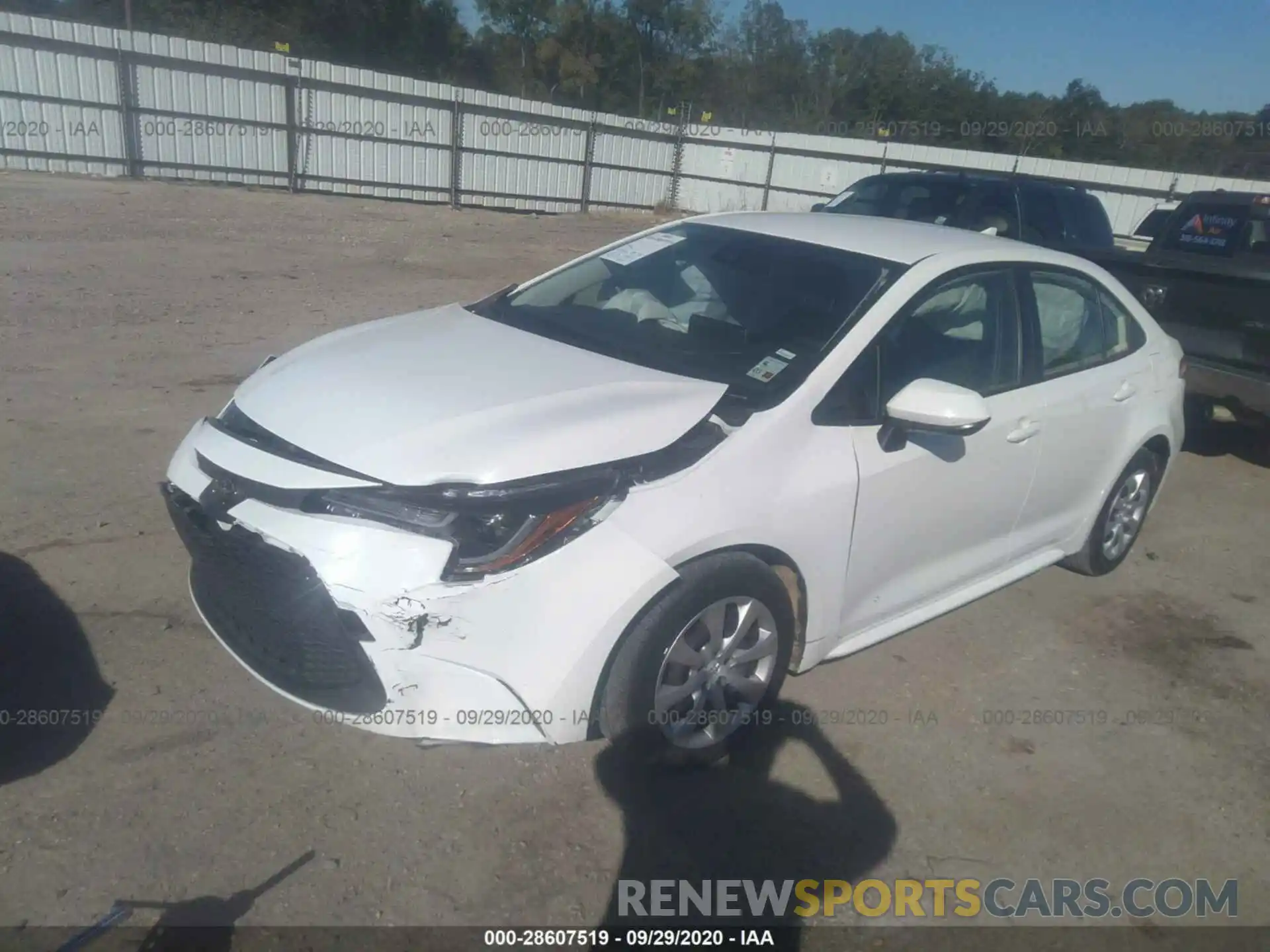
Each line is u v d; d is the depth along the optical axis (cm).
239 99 2030
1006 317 431
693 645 325
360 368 354
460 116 2289
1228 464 761
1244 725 408
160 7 3269
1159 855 330
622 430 317
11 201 1513
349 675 299
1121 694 422
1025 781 360
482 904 284
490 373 348
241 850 293
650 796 331
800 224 452
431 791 324
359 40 3684
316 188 2172
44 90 1844
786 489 336
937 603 427
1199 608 507
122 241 1269
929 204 1136
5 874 277
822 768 354
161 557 450
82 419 614
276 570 298
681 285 418
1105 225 1172
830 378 358
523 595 289
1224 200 785
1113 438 484
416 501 292
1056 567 544
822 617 364
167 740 335
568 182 2538
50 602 407
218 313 932
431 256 1430
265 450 316
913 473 376
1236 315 676
